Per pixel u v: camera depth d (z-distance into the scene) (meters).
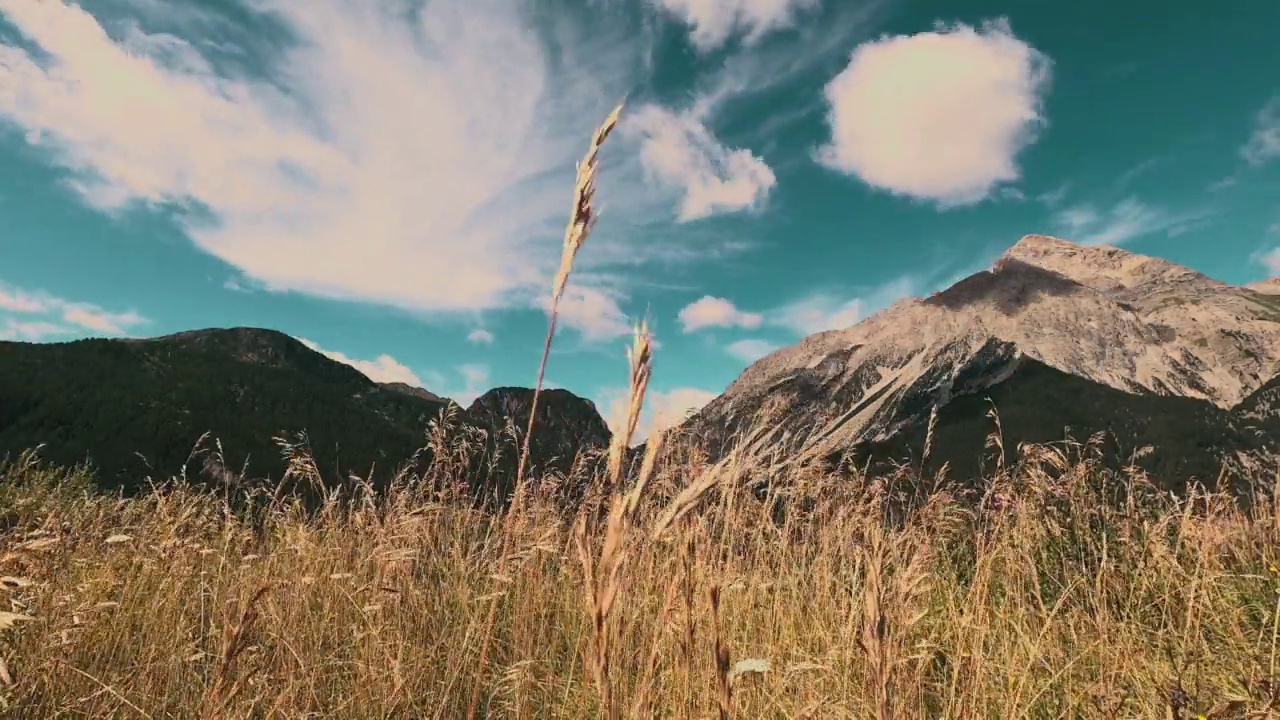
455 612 4.14
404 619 3.96
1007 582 4.00
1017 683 3.06
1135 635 3.27
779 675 3.11
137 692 3.06
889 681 1.37
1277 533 4.26
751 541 4.25
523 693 3.39
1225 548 4.44
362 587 3.67
